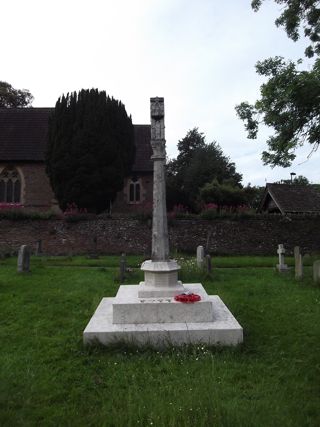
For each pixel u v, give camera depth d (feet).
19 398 12.48
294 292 30.53
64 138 82.58
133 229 72.49
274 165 51.98
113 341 17.06
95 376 14.34
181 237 72.13
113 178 84.12
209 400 11.68
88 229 72.54
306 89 45.37
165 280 20.21
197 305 18.44
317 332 19.48
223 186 102.17
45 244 71.36
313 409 11.64
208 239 69.15
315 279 34.30
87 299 27.81
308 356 16.10
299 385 13.28
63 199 83.51
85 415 11.50
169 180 131.75
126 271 39.11
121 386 13.50
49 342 18.25
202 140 160.04
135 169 98.07
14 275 40.16
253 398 12.37
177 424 10.50
